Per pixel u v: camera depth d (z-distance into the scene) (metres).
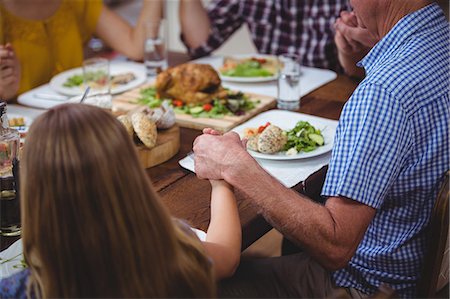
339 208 1.32
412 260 1.46
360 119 1.32
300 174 1.64
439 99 1.36
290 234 1.34
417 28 1.42
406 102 1.32
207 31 2.87
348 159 1.31
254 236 1.41
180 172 1.67
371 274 1.50
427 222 1.43
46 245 0.90
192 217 1.43
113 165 0.89
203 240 1.28
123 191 0.90
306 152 1.73
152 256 0.93
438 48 1.41
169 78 2.13
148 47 2.51
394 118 1.31
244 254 2.65
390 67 1.36
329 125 1.93
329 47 2.79
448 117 1.36
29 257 0.96
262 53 2.97
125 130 0.93
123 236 0.90
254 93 2.28
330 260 1.34
